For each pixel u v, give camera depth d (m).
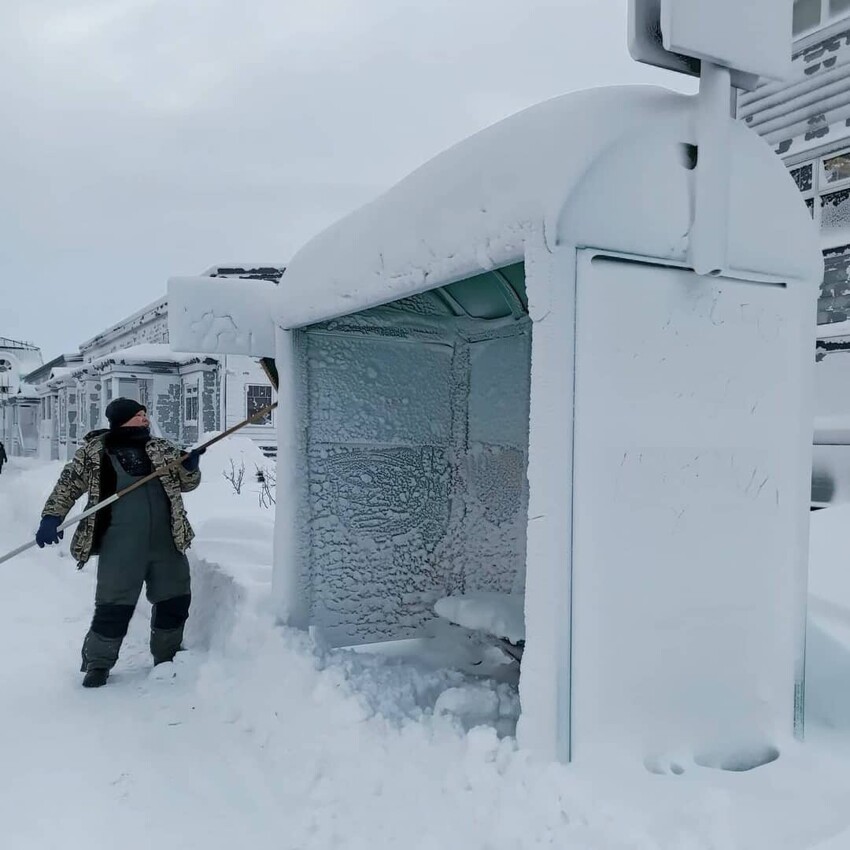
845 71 5.77
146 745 2.82
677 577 2.11
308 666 3.04
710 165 2.02
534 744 1.98
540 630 1.96
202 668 3.44
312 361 3.56
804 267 2.30
